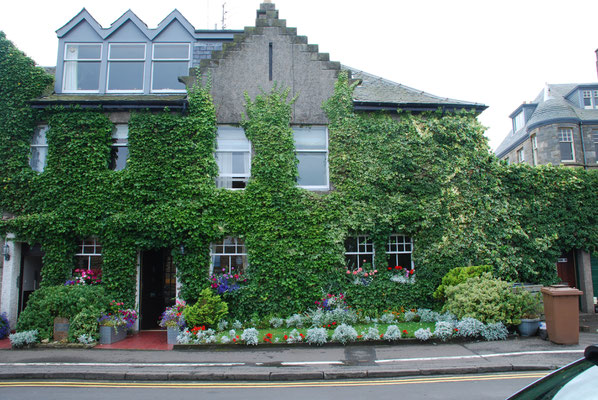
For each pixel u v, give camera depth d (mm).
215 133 13477
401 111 13930
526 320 10078
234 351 9602
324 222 13117
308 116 13805
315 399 6324
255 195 13023
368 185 13430
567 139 23203
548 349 8859
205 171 13094
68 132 12977
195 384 7426
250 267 12742
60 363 8758
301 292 12680
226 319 12172
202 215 12719
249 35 14039
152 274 13195
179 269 12609
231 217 12844
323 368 7965
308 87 13945
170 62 14688
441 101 14305
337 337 9859
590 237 14352
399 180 13586
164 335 11930
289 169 13281
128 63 14531
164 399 6496
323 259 12867
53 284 12328
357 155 13586
